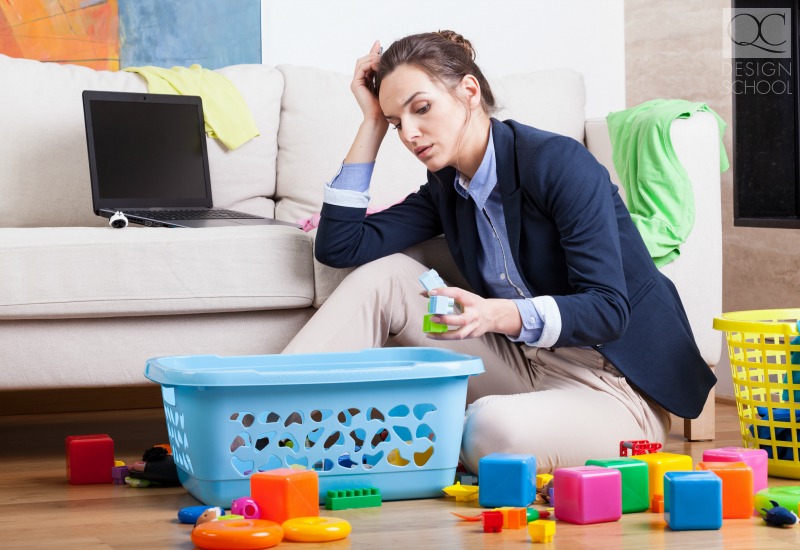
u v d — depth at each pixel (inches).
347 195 72.8
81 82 99.5
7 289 75.5
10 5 109.0
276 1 117.9
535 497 60.4
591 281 63.6
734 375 72.2
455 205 71.4
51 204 96.5
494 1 125.7
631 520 56.2
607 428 66.1
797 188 118.2
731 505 56.0
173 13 114.2
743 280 115.8
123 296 76.8
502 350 73.7
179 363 65.3
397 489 61.4
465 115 66.2
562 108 107.4
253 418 63.4
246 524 51.2
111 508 61.5
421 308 72.1
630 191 87.0
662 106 89.4
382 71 65.9
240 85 102.8
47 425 103.3
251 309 79.4
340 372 58.3
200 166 99.0
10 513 60.5
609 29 131.3
